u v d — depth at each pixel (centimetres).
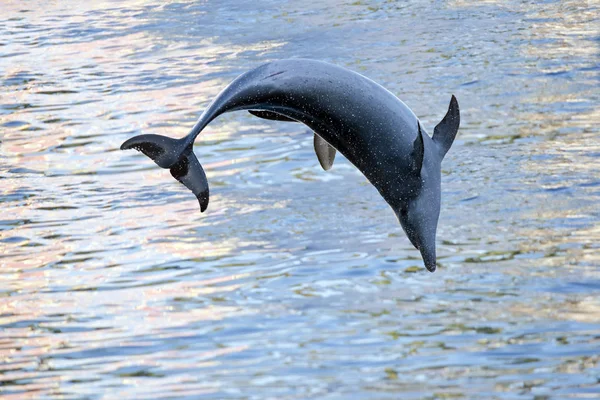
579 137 1780
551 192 1528
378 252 1347
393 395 970
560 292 1198
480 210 1476
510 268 1273
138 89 2353
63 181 1736
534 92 2075
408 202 672
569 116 1903
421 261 1312
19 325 1187
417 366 1032
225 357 1073
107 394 1010
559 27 2689
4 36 3120
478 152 1733
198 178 613
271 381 1012
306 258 1338
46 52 2852
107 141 1964
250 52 2641
